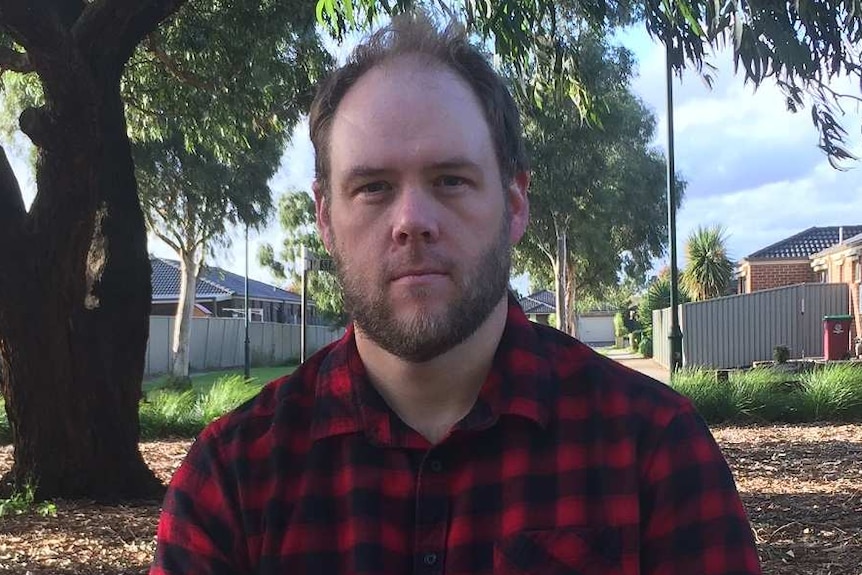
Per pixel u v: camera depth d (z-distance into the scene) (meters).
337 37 3.41
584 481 1.38
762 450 9.16
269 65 9.20
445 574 1.36
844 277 26.25
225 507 1.46
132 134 10.92
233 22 8.71
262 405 1.54
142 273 7.02
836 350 20.62
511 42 4.16
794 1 3.40
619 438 1.40
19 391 6.71
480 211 1.43
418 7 1.85
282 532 1.42
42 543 5.47
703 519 1.36
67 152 6.19
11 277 6.44
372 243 1.42
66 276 6.55
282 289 58.88
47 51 5.80
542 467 1.39
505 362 1.45
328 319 36.12
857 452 8.84
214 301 45.22
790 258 33.16
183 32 8.84
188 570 1.44
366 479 1.42
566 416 1.42
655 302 36.12
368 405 1.45
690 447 1.40
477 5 4.25
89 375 6.80
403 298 1.40
